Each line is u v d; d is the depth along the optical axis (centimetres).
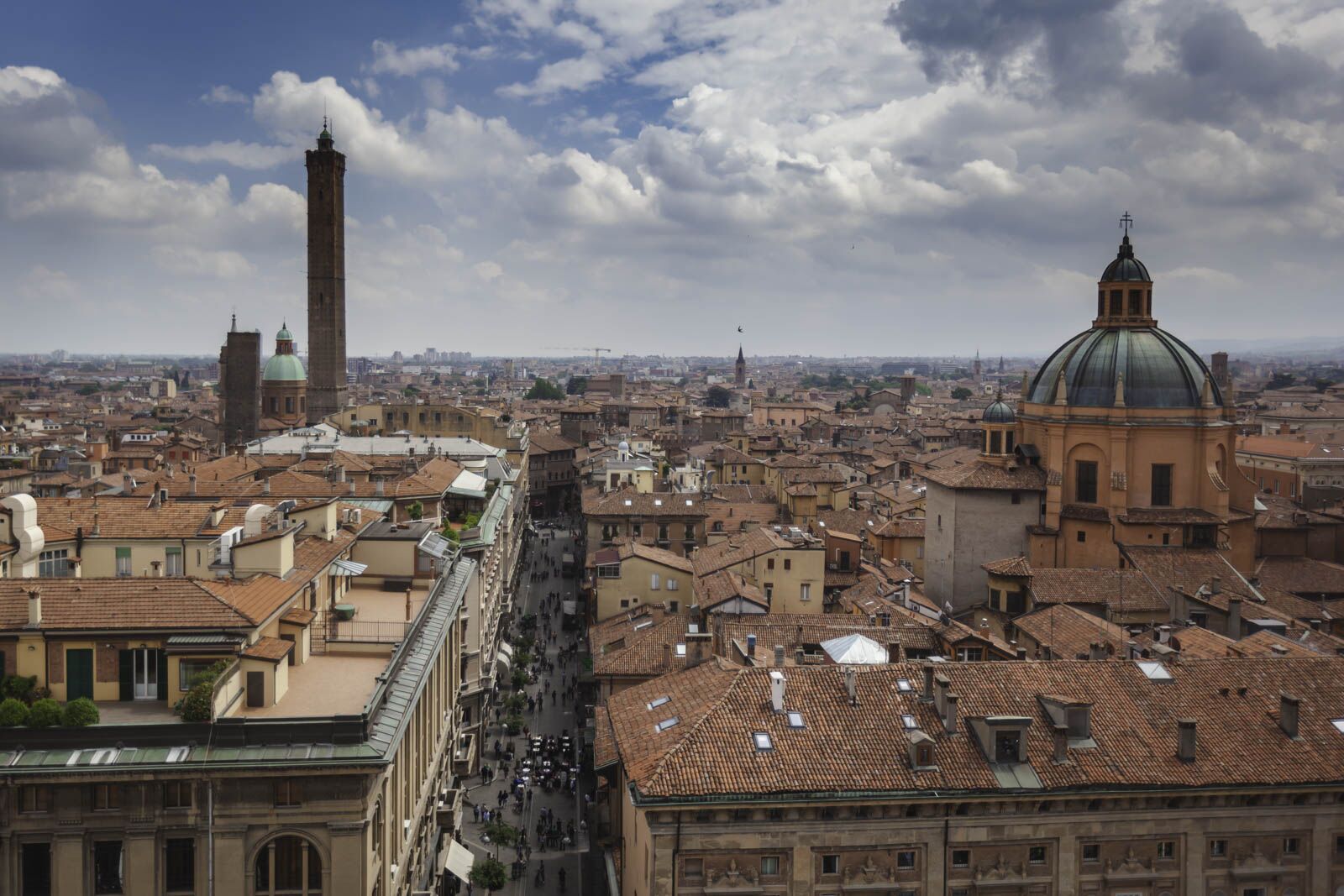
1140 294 14950
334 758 5566
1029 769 6412
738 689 6862
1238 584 12719
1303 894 6531
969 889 6300
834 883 6216
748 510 19150
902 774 6328
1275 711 6950
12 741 5519
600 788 8888
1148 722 6819
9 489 18950
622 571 13925
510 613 16262
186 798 5547
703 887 6147
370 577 9212
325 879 5600
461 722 10944
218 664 5947
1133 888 6419
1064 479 14525
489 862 8281
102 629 5975
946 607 13362
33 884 5494
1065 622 10588
